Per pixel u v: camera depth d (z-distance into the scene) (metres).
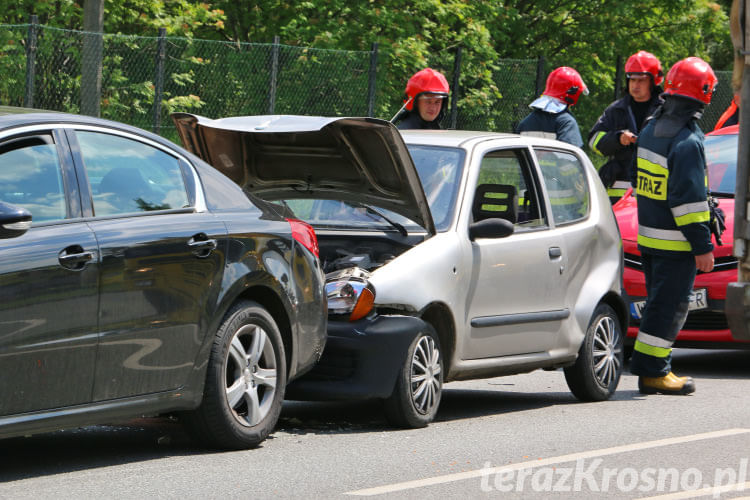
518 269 16.92
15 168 11.71
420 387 15.41
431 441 14.41
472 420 16.27
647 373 19.08
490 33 57.94
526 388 19.95
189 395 12.89
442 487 11.87
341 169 16.22
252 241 13.55
